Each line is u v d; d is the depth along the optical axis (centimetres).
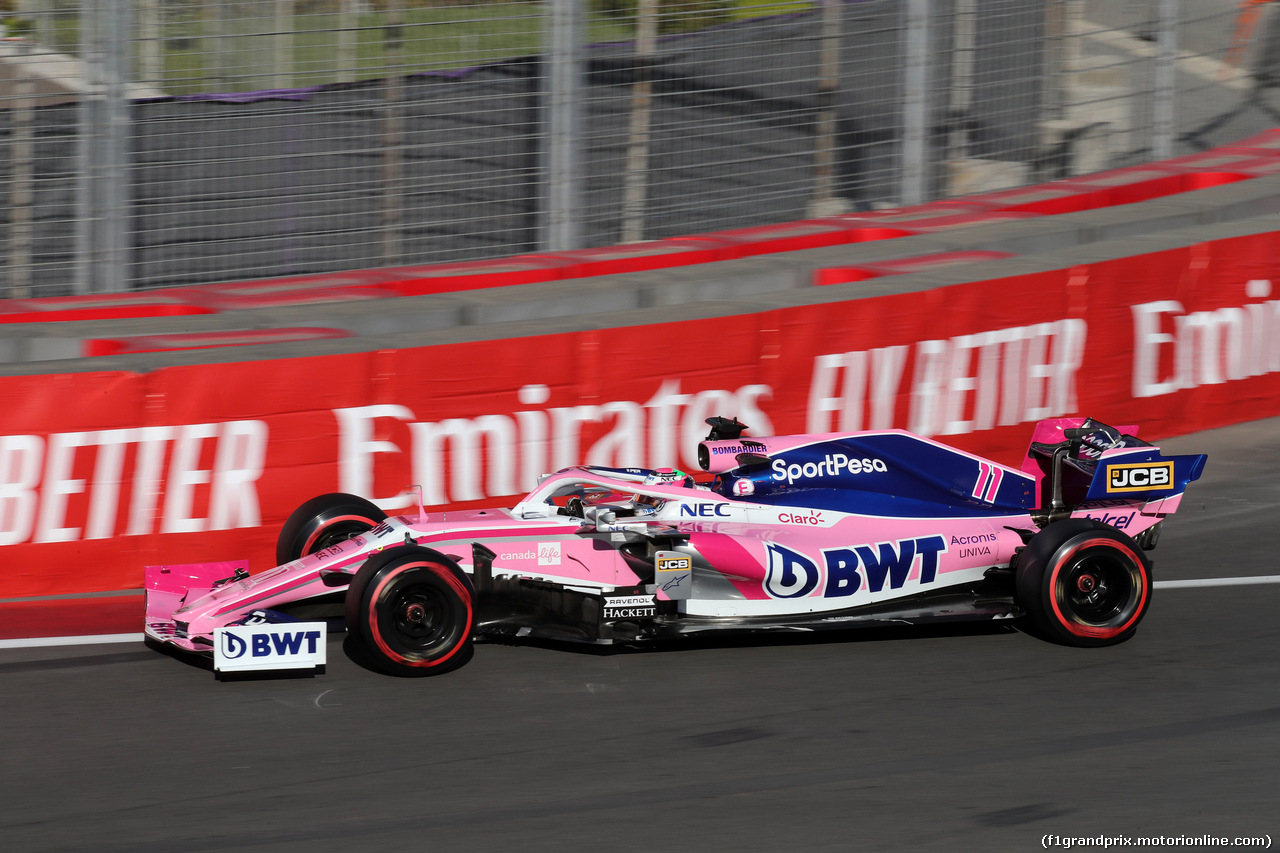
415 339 2898
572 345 2950
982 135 4772
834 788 1772
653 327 3011
